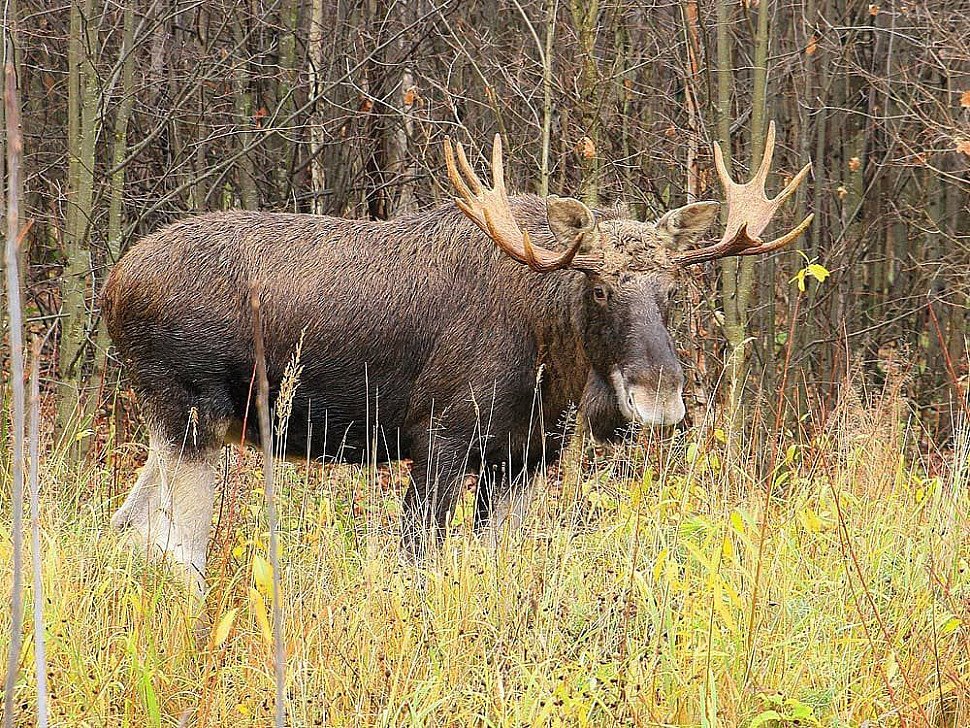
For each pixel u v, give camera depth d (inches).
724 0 530.0
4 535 350.6
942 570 346.6
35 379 190.1
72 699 289.0
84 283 521.7
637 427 408.8
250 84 651.5
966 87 626.8
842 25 633.6
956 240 609.0
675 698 290.4
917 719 290.5
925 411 618.5
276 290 413.4
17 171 173.9
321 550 349.7
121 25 598.5
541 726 269.4
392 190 682.2
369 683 289.3
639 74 642.2
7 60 172.4
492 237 392.2
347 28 665.6
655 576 310.8
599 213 428.8
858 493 426.9
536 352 415.5
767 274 575.8
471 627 316.5
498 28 677.3
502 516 422.6
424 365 419.8
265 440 204.1
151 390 416.2
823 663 311.9
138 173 642.2
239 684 291.4
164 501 406.9
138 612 307.0
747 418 534.0
